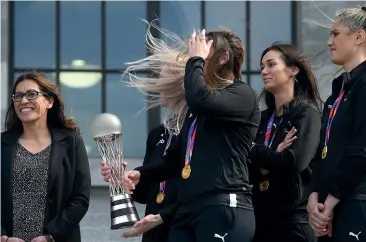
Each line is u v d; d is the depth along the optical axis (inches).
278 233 422.9
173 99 450.0
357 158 367.2
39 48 818.8
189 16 817.5
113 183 407.2
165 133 462.6
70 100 819.4
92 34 825.5
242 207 372.5
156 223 411.8
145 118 816.3
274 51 443.8
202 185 372.8
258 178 428.1
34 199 426.6
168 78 448.1
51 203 428.5
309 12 814.5
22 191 426.9
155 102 463.5
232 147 376.2
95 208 753.0
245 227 371.2
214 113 371.9
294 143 417.7
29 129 436.8
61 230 423.2
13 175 427.5
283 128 432.5
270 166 416.2
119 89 821.9
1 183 426.6
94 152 806.5
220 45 392.8
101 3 824.9
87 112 820.6
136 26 824.3
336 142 383.2
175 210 411.5
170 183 448.8
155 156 459.2
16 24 815.1
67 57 823.1
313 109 429.7
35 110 432.8
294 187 422.3
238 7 823.1
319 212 379.2
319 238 396.5
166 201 447.8
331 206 373.4
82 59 824.3
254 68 814.5
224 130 376.8
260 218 425.7
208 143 377.4
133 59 822.5
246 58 817.5
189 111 398.9
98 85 823.1
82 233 694.5
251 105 380.2
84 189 436.1
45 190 427.2
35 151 433.7
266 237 425.7
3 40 792.9
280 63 440.8
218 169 372.8
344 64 394.3
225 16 822.5
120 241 682.2
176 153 409.1
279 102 444.5
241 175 375.9
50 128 442.0
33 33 818.2
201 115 382.9
